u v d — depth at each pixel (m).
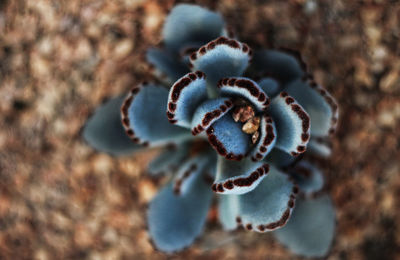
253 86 0.20
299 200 0.23
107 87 0.27
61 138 0.28
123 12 0.27
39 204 0.29
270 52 0.23
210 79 0.21
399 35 0.28
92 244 0.29
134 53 0.27
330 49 0.27
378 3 0.28
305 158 0.24
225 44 0.20
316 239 0.23
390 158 0.28
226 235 0.27
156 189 0.28
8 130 0.28
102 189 0.28
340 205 0.28
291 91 0.22
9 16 0.29
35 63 0.28
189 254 0.28
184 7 0.22
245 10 0.27
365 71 0.28
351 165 0.28
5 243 0.29
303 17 0.27
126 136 0.23
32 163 0.28
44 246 0.29
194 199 0.24
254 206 0.21
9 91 0.28
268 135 0.20
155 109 0.22
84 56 0.27
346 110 0.28
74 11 0.28
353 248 0.29
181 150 0.24
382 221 0.29
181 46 0.23
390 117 0.28
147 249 0.28
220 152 0.20
